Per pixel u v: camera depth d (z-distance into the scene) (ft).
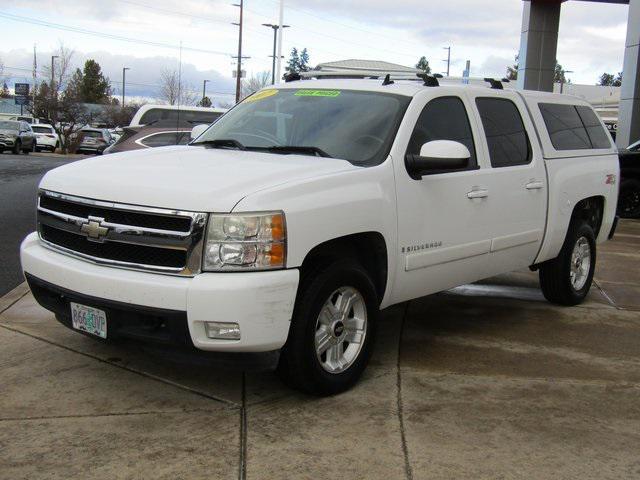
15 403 13.74
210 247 12.67
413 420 13.62
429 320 20.84
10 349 16.63
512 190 19.06
